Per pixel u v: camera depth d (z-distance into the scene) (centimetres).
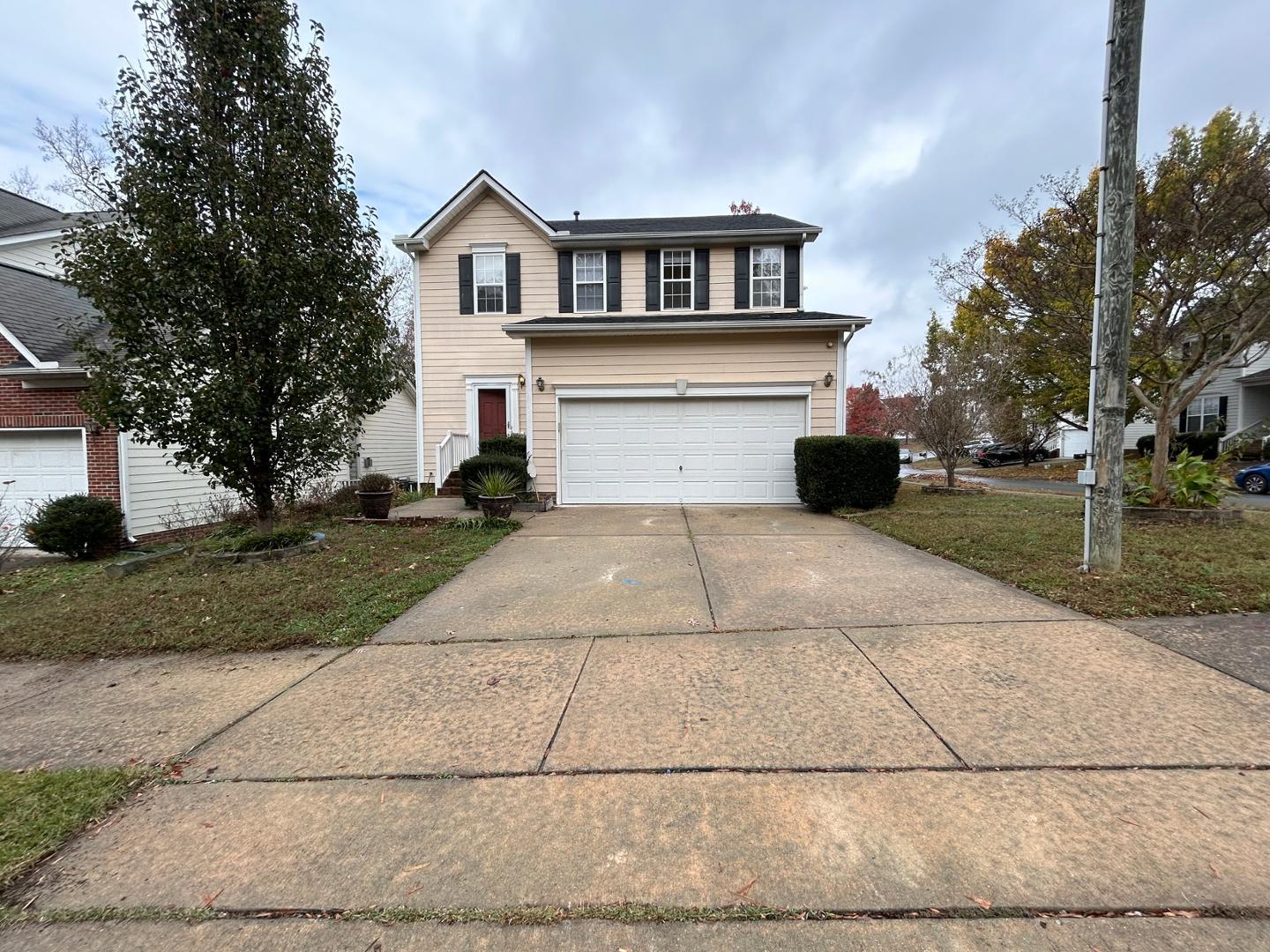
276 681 374
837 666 362
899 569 589
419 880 202
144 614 502
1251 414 2025
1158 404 875
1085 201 846
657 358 1138
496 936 178
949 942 170
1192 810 222
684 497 1153
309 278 678
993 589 509
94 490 1023
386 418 1998
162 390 622
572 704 327
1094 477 523
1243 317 773
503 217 1477
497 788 254
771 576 580
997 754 264
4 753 297
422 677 372
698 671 365
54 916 191
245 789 260
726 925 180
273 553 688
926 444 1392
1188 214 760
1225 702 301
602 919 183
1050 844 208
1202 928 172
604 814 234
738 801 239
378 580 593
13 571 876
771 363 1126
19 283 1214
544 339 1150
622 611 488
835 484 1002
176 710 339
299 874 207
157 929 185
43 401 1024
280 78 664
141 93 617
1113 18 497
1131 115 497
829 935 174
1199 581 483
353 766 275
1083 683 327
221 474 689
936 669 353
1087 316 845
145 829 234
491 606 512
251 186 647
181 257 620
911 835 215
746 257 1415
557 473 1161
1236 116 822
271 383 684
